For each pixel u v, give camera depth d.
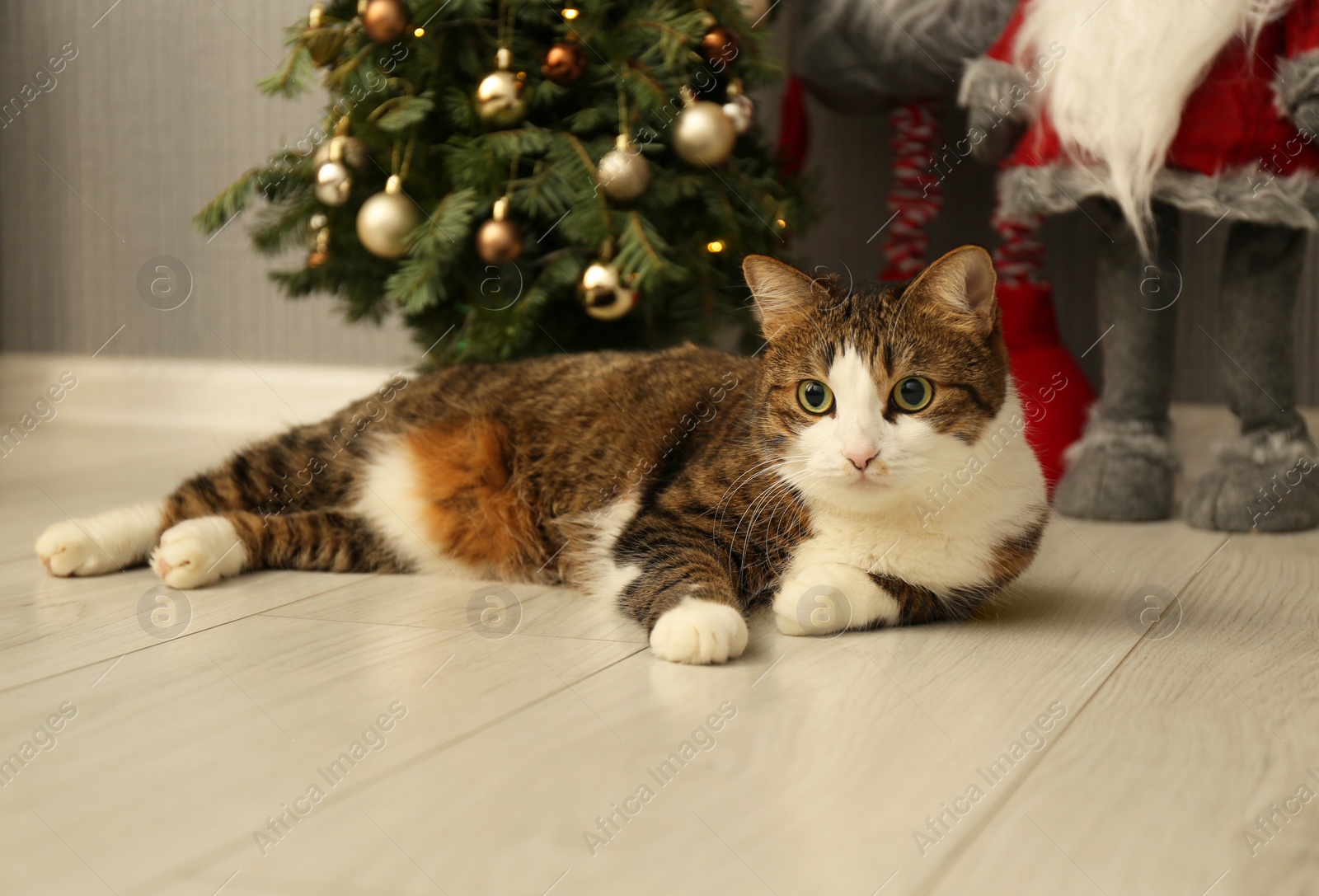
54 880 0.79
